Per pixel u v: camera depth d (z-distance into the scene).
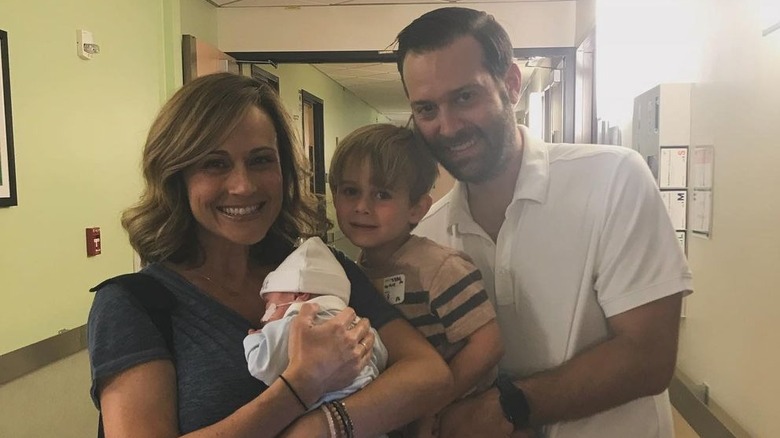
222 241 1.14
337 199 1.29
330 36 4.09
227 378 0.98
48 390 2.36
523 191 1.22
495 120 1.17
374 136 1.25
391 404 0.98
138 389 0.92
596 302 1.20
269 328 0.99
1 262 2.13
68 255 2.50
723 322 2.25
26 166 2.25
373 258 1.31
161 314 1.01
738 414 2.12
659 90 2.61
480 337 1.15
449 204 1.37
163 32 3.37
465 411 1.13
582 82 3.69
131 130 3.02
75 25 2.55
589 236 1.19
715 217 2.32
